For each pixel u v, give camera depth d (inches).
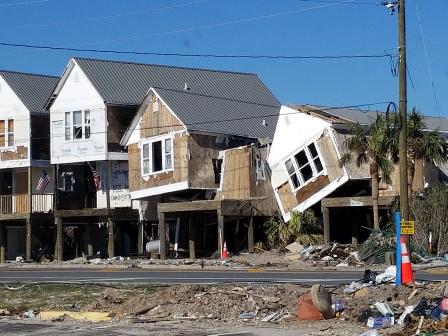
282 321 573.6
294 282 845.8
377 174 1419.8
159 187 1768.0
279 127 1672.0
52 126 1942.7
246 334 514.3
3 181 2054.6
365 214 1598.2
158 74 2050.9
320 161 1589.6
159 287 815.7
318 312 573.0
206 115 1787.6
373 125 1428.4
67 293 848.3
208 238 1765.5
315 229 1590.8
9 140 1998.0
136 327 576.4
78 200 1962.4
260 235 1699.1
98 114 1881.2
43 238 1987.0
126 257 1781.5
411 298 583.2
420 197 1398.9
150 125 1797.5
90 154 1886.1
